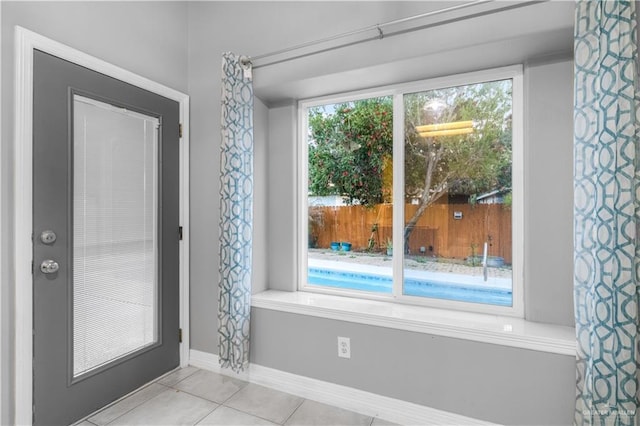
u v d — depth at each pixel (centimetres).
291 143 221
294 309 196
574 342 139
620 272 123
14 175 145
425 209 194
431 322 164
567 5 136
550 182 157
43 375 154
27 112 148
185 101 227
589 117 130
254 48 208
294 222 222
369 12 177
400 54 167
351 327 182
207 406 183
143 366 201
